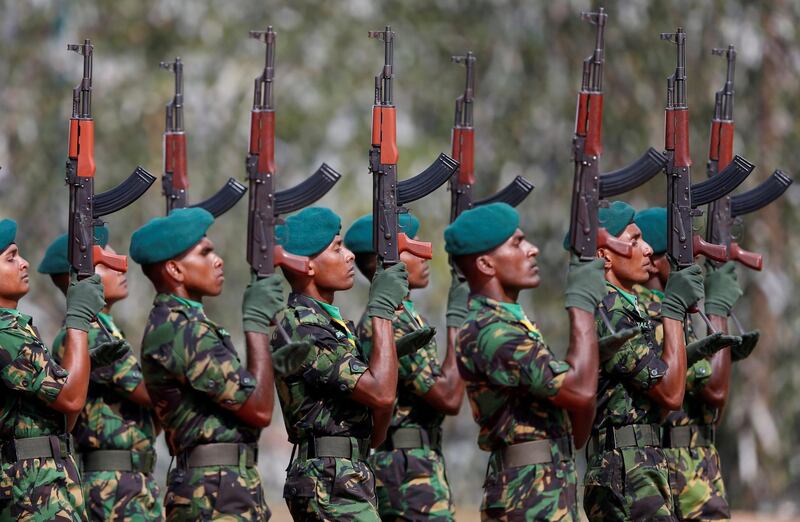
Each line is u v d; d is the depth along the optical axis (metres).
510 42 71.88
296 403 32.47
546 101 71.12
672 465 37.91
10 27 76.12
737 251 40.59
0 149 74.75
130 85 73.69
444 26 73.31
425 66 72.75
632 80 70.19
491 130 71.88
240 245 71.44
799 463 73.56
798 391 70.25
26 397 31.36
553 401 31.91
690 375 37.38
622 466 35.09
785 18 70.38
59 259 38.00
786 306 70.19
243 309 31.94
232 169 71.00
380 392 32.22
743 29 70.06
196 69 72.88
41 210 74.62
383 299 32.84
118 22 75.50
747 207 40.84
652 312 37.75
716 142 41.22
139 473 36.50
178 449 31.44
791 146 70.19
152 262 31.88
